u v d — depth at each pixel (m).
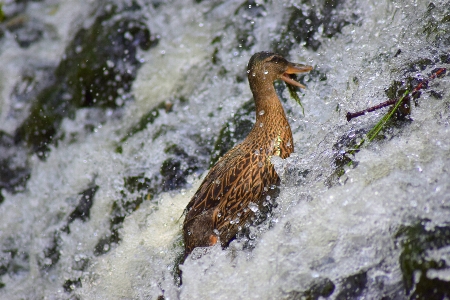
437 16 8.49
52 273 10.00
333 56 10.02
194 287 6.77
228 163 7.69
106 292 8.60
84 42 12.81
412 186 5.92
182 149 10.39
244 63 11.14
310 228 6.39
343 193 6.43
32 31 14.94
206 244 7.23
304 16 10.88
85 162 11.19
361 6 10.11
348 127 7.75
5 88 13.49
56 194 11.13
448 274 5.02
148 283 8.09
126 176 10.44
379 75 8.27
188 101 11.20
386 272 5.48
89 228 10.13
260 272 6.40
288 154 8.05
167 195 9.75
